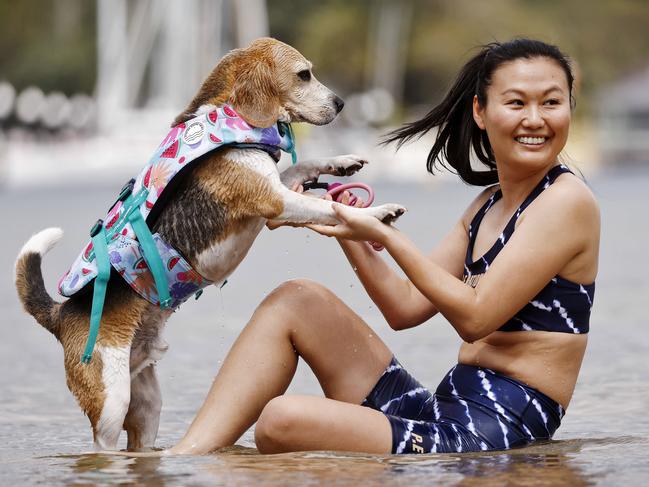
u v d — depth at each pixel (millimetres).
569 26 87625
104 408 7129
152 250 7219
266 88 7602
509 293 6328
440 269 6395
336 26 84125
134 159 57188
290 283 6844
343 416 6254
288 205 7352
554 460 6168
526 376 6523
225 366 6707
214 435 6598
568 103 6586
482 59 6965
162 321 7531
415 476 5809
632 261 19312
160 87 62156
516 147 6539
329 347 6730
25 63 85000
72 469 6285
